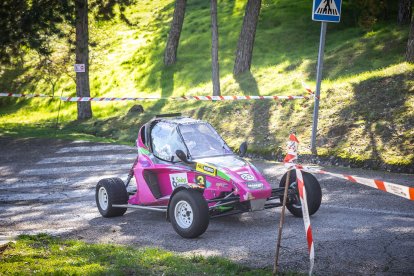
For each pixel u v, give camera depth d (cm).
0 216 1130
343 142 1439
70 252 783
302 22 3259
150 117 2300
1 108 3422
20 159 1791
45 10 2430
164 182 998
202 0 4412
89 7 2688
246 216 984
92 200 1238
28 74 3681
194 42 3406
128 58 3512
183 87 2834
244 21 2586
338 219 919
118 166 1602
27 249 808
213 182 902
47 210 1163
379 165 1291
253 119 1828
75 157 1772
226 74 2783
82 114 2692
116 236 918
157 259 728
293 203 946
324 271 666
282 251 757
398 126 1412
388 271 657
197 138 976
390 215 926
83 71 2542
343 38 2869
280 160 1516
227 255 759
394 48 2247
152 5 4559
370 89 1672
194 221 839
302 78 2250
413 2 2569
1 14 2430
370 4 2758
